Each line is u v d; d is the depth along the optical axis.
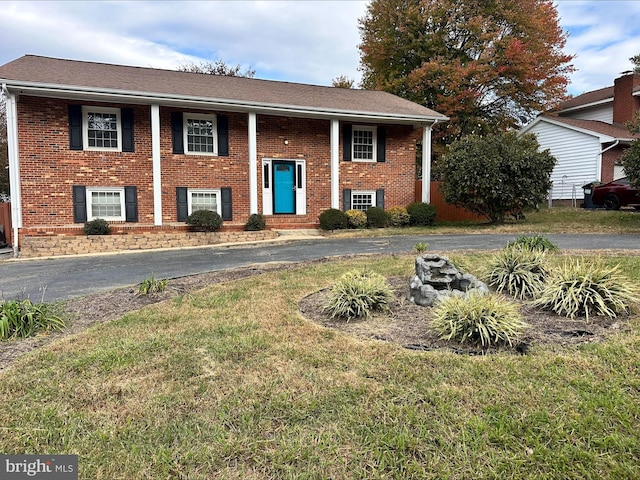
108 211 12.43
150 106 12.59
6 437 2.31
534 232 11.56
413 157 15.81
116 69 13.55
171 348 3.50
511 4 21.08
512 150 13.16
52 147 11.70
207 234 11.60
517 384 2.75
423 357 3.23
